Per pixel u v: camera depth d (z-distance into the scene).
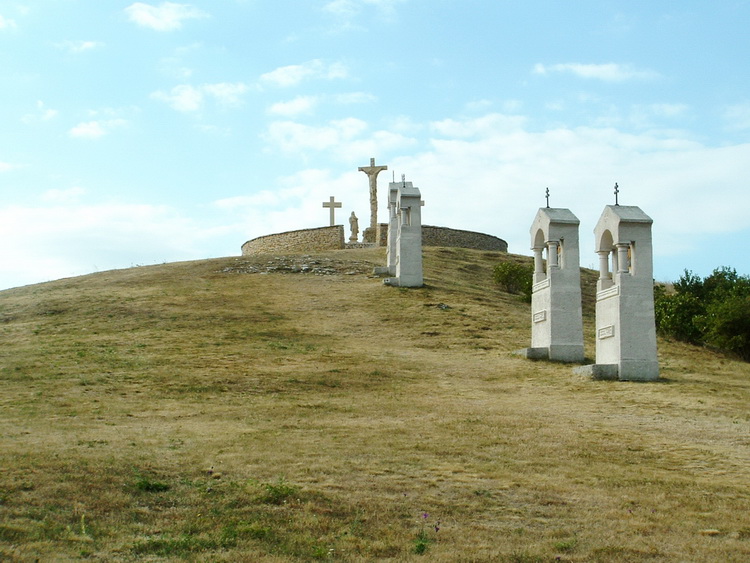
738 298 36.03
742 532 11.73
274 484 13.07
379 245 63.78
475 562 10.38
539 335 30.41
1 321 34.44
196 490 12.62
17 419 17.86
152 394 21.66
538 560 10.52
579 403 22.23
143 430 16.98
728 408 21.50
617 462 15.62
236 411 19.73
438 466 14.73
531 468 14.88
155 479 12.95
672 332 37.53
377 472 14.12
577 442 17.14
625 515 12.38
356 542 10.90
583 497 13.20
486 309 38.12
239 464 14.20
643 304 26.38
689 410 21.23
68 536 10.34
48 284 44.44
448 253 58.53
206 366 25.73
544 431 18.17
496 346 31.58
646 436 18.00
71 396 21.03
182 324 33.53
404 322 35.06
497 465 14.99
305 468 14.12
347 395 22.41
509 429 18.25
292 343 30.55
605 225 27.45
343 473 13.96
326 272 46.84
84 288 42.00
